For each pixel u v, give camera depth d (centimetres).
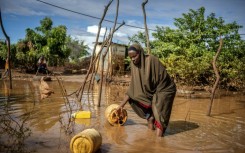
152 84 598
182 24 2017
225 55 1825
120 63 2512
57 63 2633
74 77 2206
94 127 650
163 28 2084
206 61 1642
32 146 492
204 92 1496
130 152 489
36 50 2461
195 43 1942
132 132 621
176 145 541
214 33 1938
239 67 1666
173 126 705
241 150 525
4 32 1242
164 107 590
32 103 937
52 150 475
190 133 639
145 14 802
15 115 742
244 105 1145
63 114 774
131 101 632
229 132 663
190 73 1588
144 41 2144
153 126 644
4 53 2444
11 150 464
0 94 1153
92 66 1102
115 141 550
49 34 2539
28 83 1688
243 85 1677
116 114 659
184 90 1438
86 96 1184
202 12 1975
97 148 486
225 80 1686
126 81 1833
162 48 1911
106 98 1147
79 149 456
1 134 553
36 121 682
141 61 588
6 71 1900
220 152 510
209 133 646
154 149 512
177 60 1700
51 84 1684
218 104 1146
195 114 887
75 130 614
